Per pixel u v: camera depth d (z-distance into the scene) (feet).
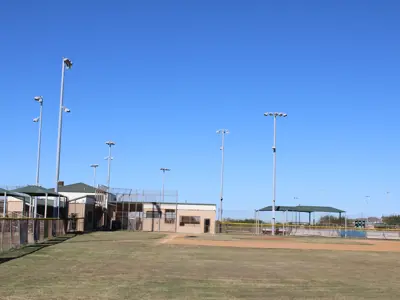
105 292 43.09
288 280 56.49
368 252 114.32
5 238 81.00
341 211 253.03
